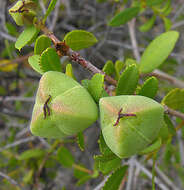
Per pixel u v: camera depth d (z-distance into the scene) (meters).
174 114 0.13
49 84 0.11
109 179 0.13
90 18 0.37
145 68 0.16
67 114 0.11
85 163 0.32
